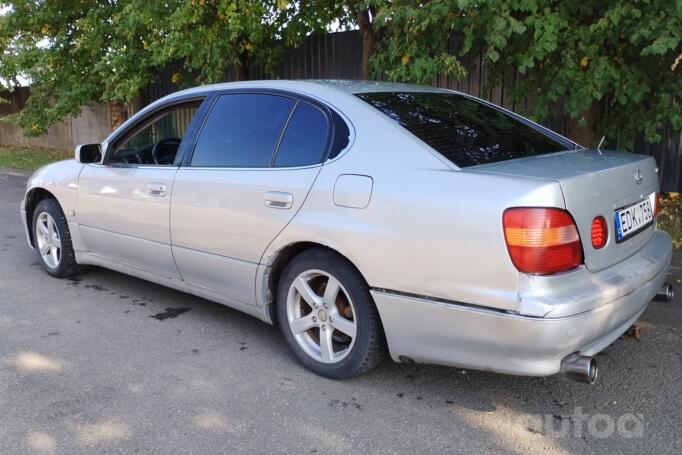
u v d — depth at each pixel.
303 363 3.67
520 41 5.87
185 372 3.68
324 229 3.32
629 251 3.23
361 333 3.33
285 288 3.66
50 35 12.23
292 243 3.51
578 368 2.79
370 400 3.33
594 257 2.92
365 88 3.80
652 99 6.05
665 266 3.45
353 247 3.21
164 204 4.23
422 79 6.09
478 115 3.88
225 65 9.56
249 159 3.84
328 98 3.62
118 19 9.30
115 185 4.64
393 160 3.21
